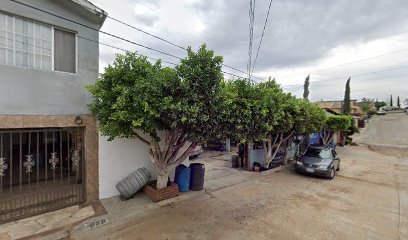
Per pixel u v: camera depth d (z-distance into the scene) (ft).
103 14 22.43
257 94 26.03
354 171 39.93
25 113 18.63
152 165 26.53
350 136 86.22
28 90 18.76
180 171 25.66
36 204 19.49
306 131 43.11
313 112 39.68
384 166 44.98
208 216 20.20
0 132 17.76
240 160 40.16
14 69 18.04
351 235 17.54
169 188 23.52
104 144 22.88
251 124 23.81
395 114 181.27
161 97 17.24
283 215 20.88
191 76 17.29
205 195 25.62
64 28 20.93
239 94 24.75
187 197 24.58
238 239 16.52
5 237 15.67
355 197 26.22
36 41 19.74
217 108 18.22
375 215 21.27
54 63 20.62
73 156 24.20
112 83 18.90
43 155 27.25
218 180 31.78
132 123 17.29
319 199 25.38
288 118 33.37
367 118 146.61
